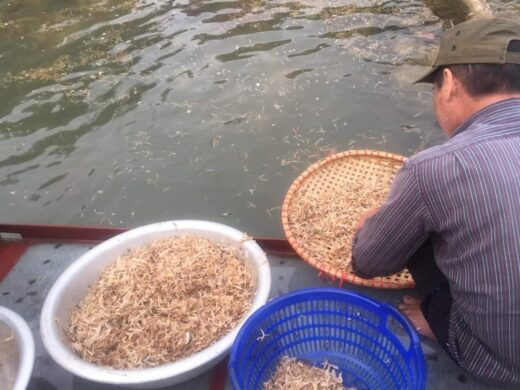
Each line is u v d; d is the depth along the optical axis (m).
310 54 6.09
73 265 2.44
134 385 1.99
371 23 6.61
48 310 2.23
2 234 3.16
